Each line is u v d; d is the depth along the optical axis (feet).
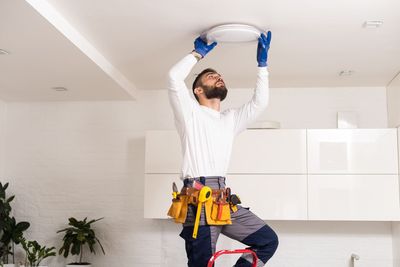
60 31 10.19
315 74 14.71
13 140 17.31
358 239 15.60
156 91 16.90
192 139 7.99
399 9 9.69
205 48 9.82
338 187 14.43
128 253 16.31
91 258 16.38
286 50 12.39
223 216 7.55
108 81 14.29
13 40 10.80
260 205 14.52
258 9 9.75
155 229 16.34
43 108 17.35
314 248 15.69
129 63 13.65
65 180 16.93
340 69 14.14
